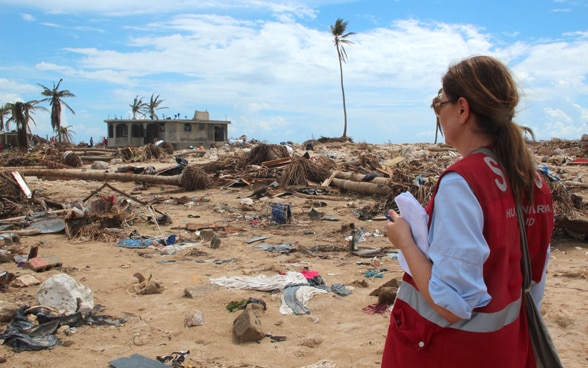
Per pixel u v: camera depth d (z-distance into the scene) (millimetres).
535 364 2023
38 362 4398
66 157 30734
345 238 10078
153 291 6367
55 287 5703
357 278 7062
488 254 1758
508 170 1881
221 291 6363
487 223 1790
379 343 4797
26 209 12547
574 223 9359
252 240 9766
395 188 13273
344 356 4527
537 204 1967
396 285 6137
